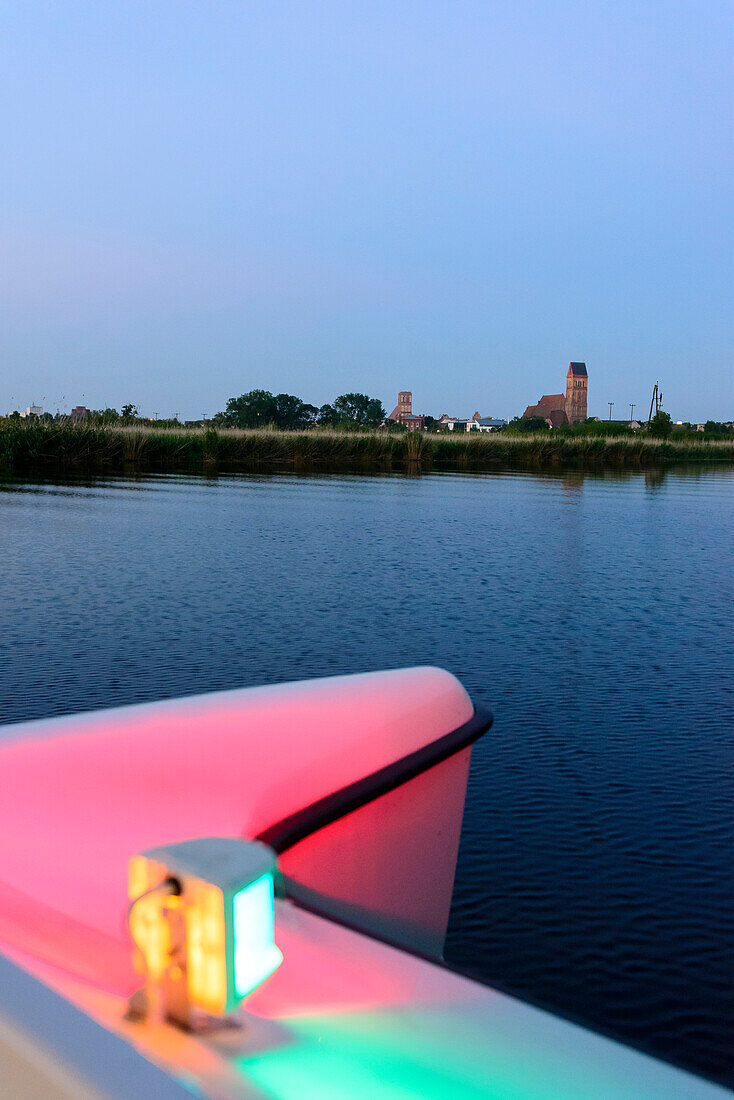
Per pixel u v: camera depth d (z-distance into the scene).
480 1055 0.53
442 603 5.63
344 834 1.06
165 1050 0.49
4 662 3.87
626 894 2.09
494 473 24.08
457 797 1.28
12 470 17.84
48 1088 0.43
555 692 3.74
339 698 1.18
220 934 0.49
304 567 6.87
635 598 6.05
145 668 3.85
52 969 0.62
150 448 22.12
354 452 27.64
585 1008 1.68
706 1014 1.67
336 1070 0.50
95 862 0.81
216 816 0.94
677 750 3.06
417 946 1.23
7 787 0.91
